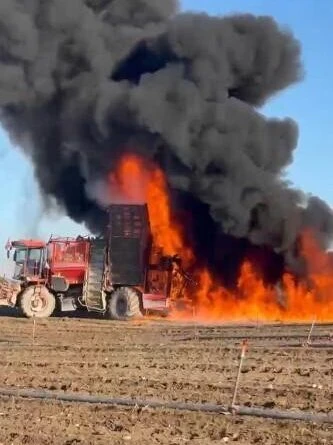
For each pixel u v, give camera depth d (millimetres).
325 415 10695
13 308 34625
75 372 14789
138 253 31203
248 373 14500
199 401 11727
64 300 31656
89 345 19844
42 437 9375
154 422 10320
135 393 12445
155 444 9117
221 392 12547
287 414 10750
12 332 23891
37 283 31281
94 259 31281
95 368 15305
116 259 31188
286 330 23484
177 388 12922
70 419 10484
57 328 25422
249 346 18750
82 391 12641
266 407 11352
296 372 14562
